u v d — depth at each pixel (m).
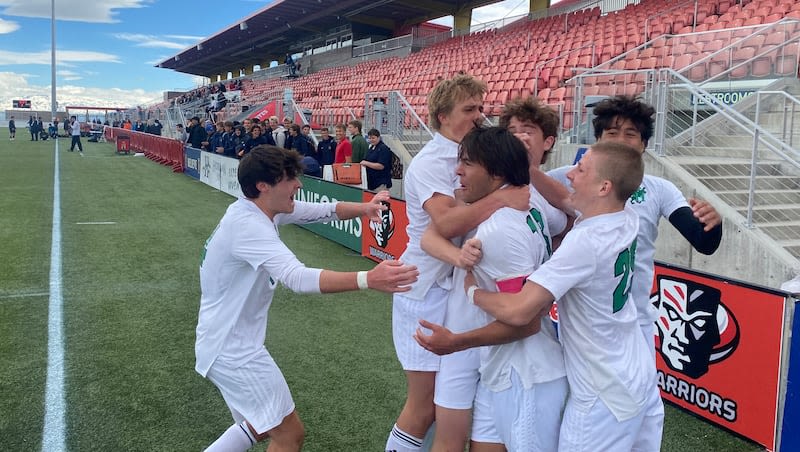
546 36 17.36
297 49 38.25
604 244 1.75
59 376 3.74
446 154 2.17
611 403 1.79
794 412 2.83
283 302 5.39
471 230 1.98
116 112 51.78
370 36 31.38
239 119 21.08
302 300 5.46
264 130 11.52
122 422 3.18
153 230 8.55
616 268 1.78
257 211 2.27
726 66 9.88
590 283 1.75
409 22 30.17
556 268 1.70
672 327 3.40
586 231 1.76
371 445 2.99
